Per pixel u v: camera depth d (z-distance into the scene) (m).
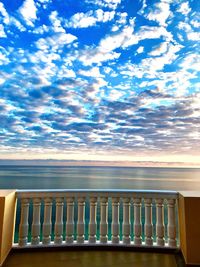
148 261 3.08
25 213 3.51
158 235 3.52
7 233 3.14
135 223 3.59
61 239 3.54
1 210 2.93
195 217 3.03
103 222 3.61
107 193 3.64
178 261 3.09
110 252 3.40
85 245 3.52
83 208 3.62
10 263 2.97
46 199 3.57
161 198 3.56
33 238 3.48
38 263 2.98
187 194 3.25
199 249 2.95
